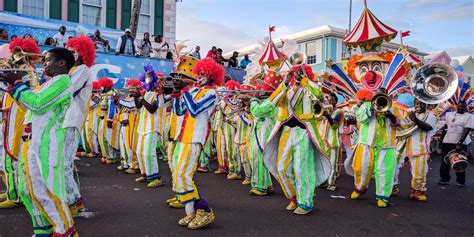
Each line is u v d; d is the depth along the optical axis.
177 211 5.08
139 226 4.44
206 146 8.40
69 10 15.60
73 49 4.00
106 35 14.24
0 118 5.29
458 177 7.84
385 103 5.43
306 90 5.02
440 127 11.22
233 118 7.14
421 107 6.36
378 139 5.71
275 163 5.25
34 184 3.14
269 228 4.52
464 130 7.61
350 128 8.69
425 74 6.43
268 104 4.86
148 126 6.50
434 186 7.78
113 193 6.03
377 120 5.75
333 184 6.85
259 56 7.99
